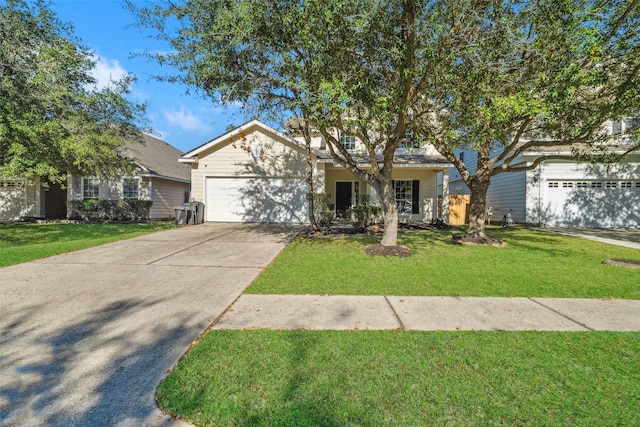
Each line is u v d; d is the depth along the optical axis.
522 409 2.22
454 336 3.33
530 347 3.09
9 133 9.52
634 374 2.64
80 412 2.20
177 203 20.94
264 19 5.57
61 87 10.61
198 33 6.22
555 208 14.28
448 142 8.13
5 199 16.89
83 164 12.78
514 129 7.73
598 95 7.02
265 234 11.27
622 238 10.69
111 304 4.30
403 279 5.54
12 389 2.44
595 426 2.06
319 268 6.30
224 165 14.87
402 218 16.52
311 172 11.91
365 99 6.25
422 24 5.52
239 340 3.22
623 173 13.80
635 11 5.73
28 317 3.84
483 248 8.70
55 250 8.00
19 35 10.23
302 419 2.11
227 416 2.15
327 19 5.04
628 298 4.62
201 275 5.85
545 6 5.59
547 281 5.46
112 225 14.40
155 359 2.89
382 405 2.25
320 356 2.90
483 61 5.76
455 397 2.34
